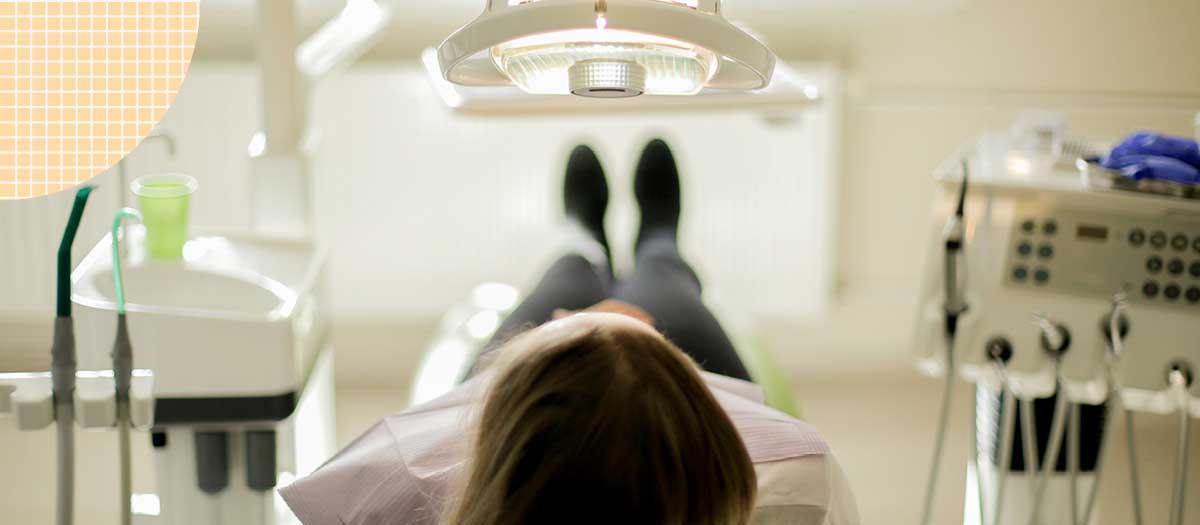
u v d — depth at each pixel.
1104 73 2.46
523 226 2.56
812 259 2.58
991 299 1.42
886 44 2.47
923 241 2.59
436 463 1.13
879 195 2.56
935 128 2.51
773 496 1.11
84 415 1.16
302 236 1.83
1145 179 1.39
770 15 2.46
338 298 2.61
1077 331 1.40
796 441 1.17
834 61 2.46
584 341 0.93
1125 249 1.40
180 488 1.46
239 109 2.39
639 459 0.88
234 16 2.37
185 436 1.44
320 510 1.14
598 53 1.03
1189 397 1.40
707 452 0.90
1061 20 2.44
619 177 2.53
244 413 1.42
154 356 1.39
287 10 1.77
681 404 0.91
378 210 2.54
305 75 1.88
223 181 2.43
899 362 2.74
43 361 2.29
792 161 2.50
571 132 2.48
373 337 2.71
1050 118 1.75
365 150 2.48
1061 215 1.41
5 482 2.04
